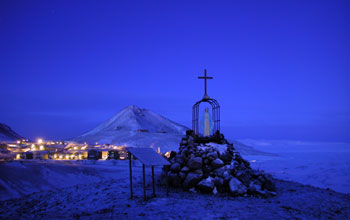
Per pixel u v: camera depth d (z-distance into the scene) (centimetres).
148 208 1152
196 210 1125
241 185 1520
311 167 4884
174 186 1672
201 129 2058
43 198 1670
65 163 3884
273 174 3769
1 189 2131
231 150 1856
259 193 1503
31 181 2527
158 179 1969
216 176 1612
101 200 1369
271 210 1170
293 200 1454
